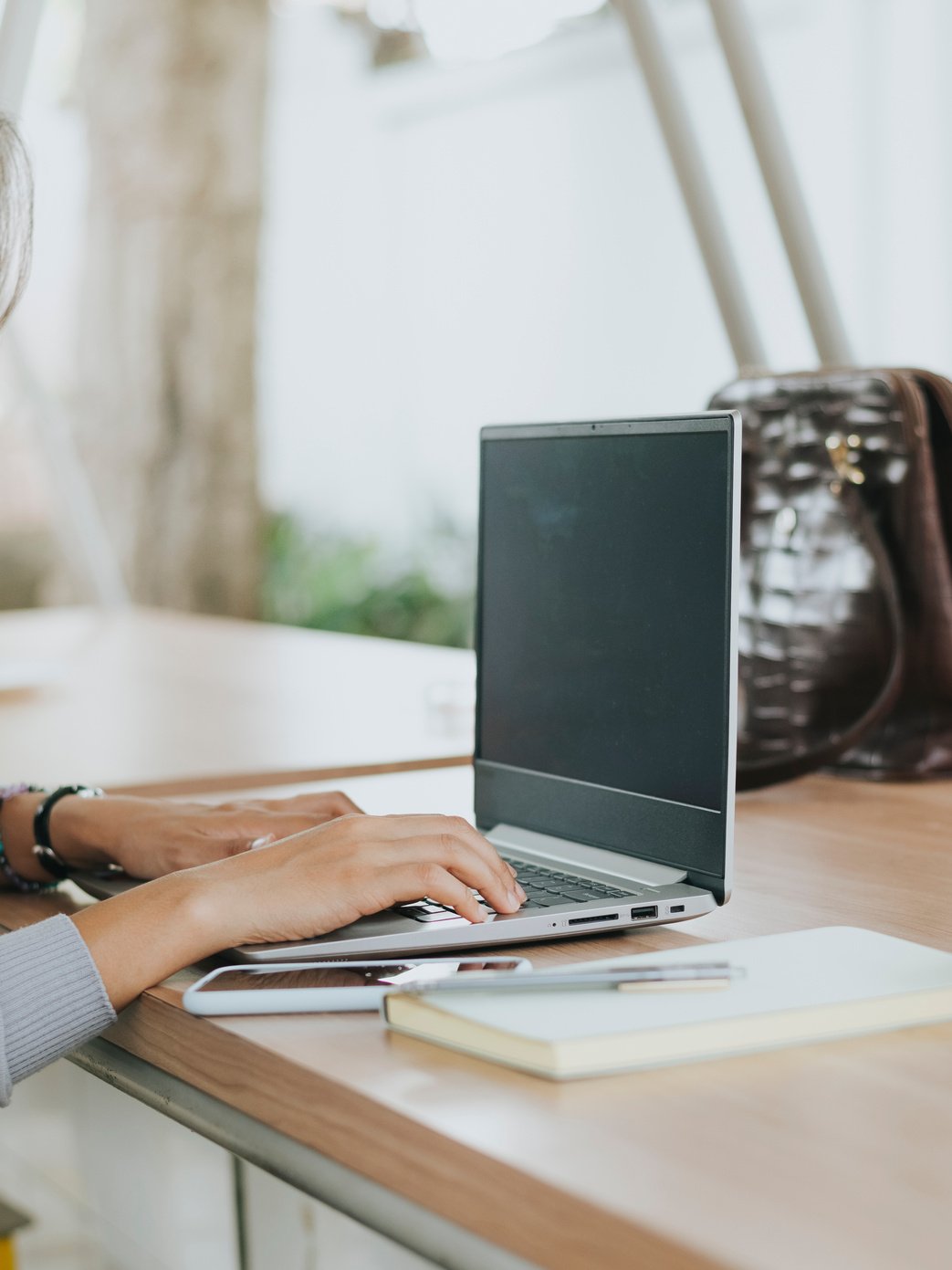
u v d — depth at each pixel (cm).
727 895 91
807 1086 64
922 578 139
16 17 194
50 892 114
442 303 679
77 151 687
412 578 675
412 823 89
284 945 84
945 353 478
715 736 92
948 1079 65
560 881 96
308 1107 68
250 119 648
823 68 503
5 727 187
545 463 108
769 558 148
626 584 100
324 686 220
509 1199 56
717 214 187
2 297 103
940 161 474
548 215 630
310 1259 106
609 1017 68
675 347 586
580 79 612
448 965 80
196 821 106
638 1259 51
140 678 232
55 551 668
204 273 659
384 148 696
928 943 88
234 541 669
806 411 146
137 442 679
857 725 137
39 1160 140
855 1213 52
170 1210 120
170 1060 79
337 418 719
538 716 109
